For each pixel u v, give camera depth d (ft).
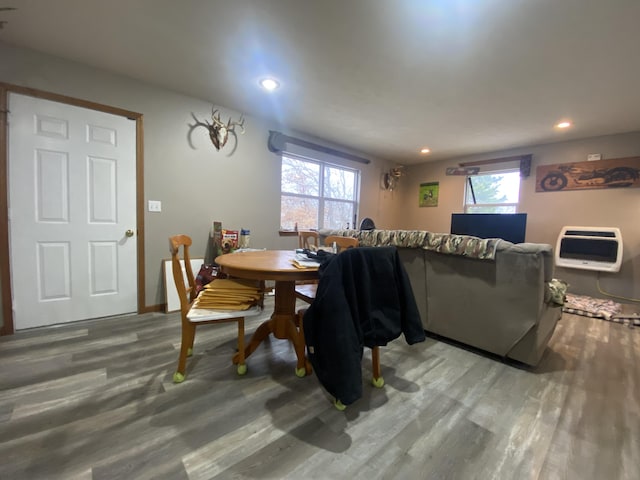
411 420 4.48
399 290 4.92
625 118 9.98
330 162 14.25
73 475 3.32
